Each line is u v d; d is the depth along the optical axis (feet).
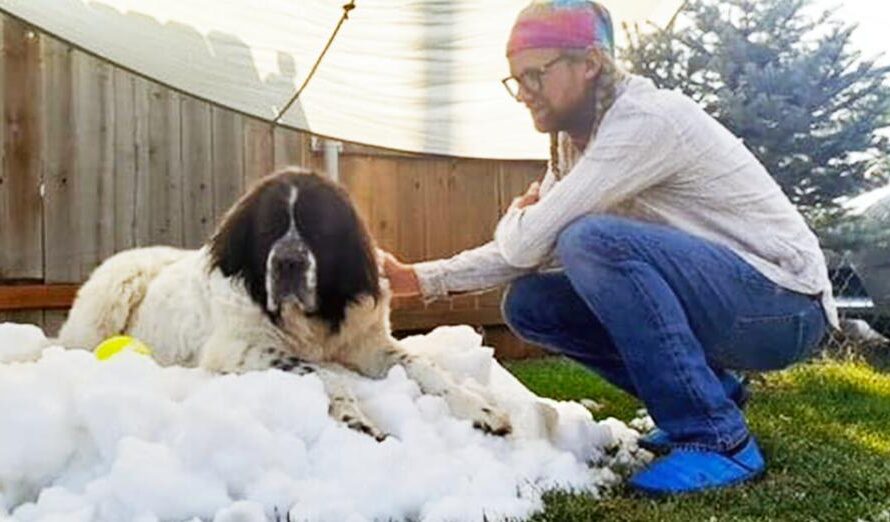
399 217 19.30
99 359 8.63
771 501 7.07
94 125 15.65
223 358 8.98
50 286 15.20
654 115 7.83
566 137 8.99
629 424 10.91
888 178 20.26
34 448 6.73
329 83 12.14
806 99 19.70
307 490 6.69
